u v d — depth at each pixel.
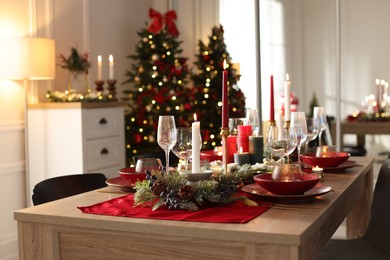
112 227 1.63
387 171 2.39
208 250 1.54
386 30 6.87
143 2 5.61
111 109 4.14
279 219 1.60
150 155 2.84
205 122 5.23
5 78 3.61
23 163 3.94
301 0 7.19
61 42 4.35
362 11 6.97
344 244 2.40
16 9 3.89
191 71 5.35
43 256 1.77
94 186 2.48
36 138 3.88
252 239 1.46
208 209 1.74
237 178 2.00
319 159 2.50
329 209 1.76
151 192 1.79
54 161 3.85
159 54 5.05
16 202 3.89
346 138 7.57
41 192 2.23
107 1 4.99
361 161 2.94
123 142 4.29
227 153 2.19
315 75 7.23
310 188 1.81
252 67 6.14
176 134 2.06
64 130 3.83
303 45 7.24
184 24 6.11
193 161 1.90
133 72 5.35
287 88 2.44
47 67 3.63
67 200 1.96
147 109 4.88
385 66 6.91
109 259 1.68
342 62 7.13
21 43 3.53
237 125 2.64
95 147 3.94
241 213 1.68
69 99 3.95
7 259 3.81
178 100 4.98
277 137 2.22
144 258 1.63
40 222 1.75
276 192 1.81
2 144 3.78
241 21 6.15
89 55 4.71
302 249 1.47
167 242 1.59
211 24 6.16
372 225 2.42
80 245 1.71
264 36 6.86
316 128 2.70
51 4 4.21
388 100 6.79
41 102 4.11
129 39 5.34
